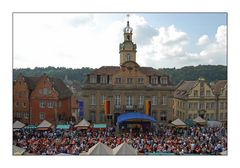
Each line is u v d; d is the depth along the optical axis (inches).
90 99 2122.3
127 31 2258.9
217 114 2301.9
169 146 1446.9
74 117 2321.6
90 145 1488.7
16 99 2185.0
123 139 1579.7
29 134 1690.5
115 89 2133.4
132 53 2245.3
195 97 2284.7
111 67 2212.1
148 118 1911.9
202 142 1560.0
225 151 1379.2
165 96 2155.5
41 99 2172.7
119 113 2112.5
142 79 2148.1
